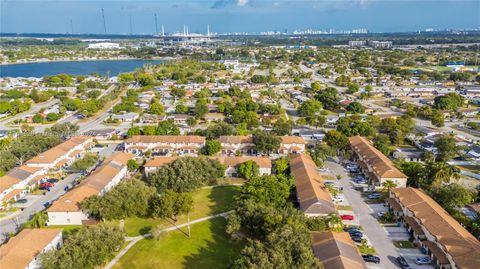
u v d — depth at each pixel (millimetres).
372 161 154625
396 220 120625
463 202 121500
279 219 101500
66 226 118875
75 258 89625
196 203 133875
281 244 88375
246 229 112812
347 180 153125
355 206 130625
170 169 141000
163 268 98562
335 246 93125
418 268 96500
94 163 167125
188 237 112562
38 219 117688
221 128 199875
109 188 140000
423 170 137125
